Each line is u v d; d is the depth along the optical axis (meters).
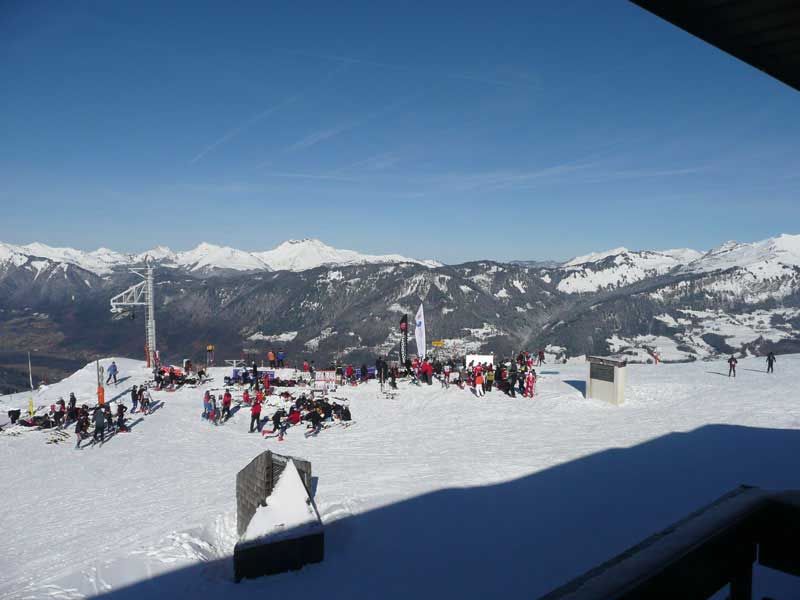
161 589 10.95
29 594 10.72
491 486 16.23
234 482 19.16
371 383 37.50
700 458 18.50
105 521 15.72
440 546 12.38
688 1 2.25
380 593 10.47
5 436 27.84
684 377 36.47
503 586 10.50
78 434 26.25
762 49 2.70
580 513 13.88
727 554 1.92
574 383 35.34
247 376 38.00
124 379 40.88
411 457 20.72
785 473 16.58
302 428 27.92
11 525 16.23
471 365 36.81
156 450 24.84
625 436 22.53
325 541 12.93
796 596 3.49
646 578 1.60
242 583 11.14
